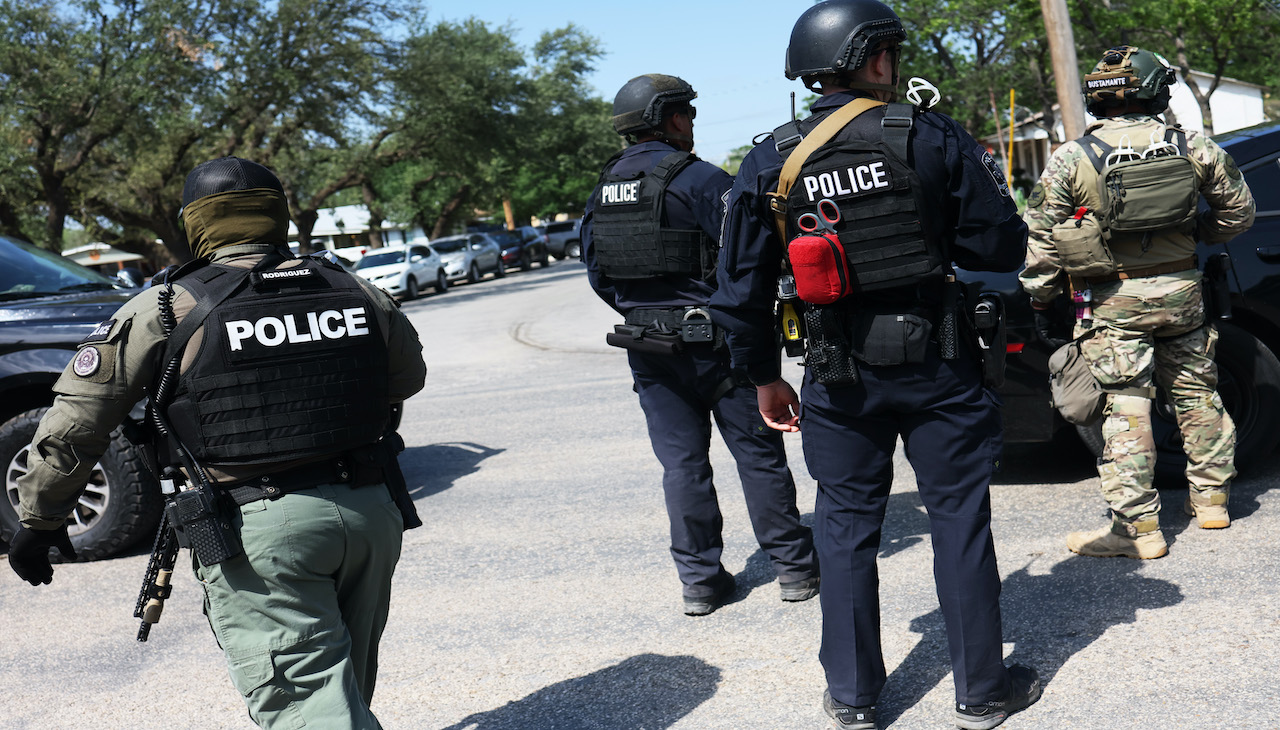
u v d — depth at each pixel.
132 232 31.45
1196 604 3.24
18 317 5.04
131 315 2.12
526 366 10.77
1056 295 3.84
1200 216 3.70
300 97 28.36
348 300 2.24
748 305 2.60
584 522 4.83
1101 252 3.55
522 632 3.65
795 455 5.69
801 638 3.36
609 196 3.57
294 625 2.12
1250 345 4.27
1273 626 3.03
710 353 3.47
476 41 35.03
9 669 3.72
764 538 3.65
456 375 10.75
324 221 62.75
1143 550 3.64
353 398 2.19
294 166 33.72
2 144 21.92
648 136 3.65
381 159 35.78
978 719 2.67
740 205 2.55
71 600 4.41
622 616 3.70
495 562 4.42
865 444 2.64
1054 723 2.67
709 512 3.62
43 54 22.33
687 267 3.45
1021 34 26.91
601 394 8.21
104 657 3.75
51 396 5.15
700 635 3.47
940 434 2.56
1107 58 3.60
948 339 2.50
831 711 2.76
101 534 4.87
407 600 4.08
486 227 44.91
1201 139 3.54
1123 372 3.62
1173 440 4.37
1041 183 3.67
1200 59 39.34
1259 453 4.36
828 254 2.42
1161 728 2.59
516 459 6.27
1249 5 23.94
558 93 45.19
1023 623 3.27
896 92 2.59
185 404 2.10
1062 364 3.76
